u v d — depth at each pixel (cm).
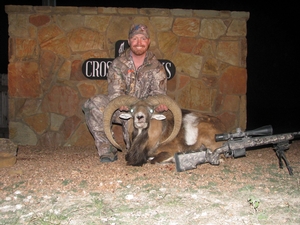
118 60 289
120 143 355
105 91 356
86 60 351
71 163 278
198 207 189
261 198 202
